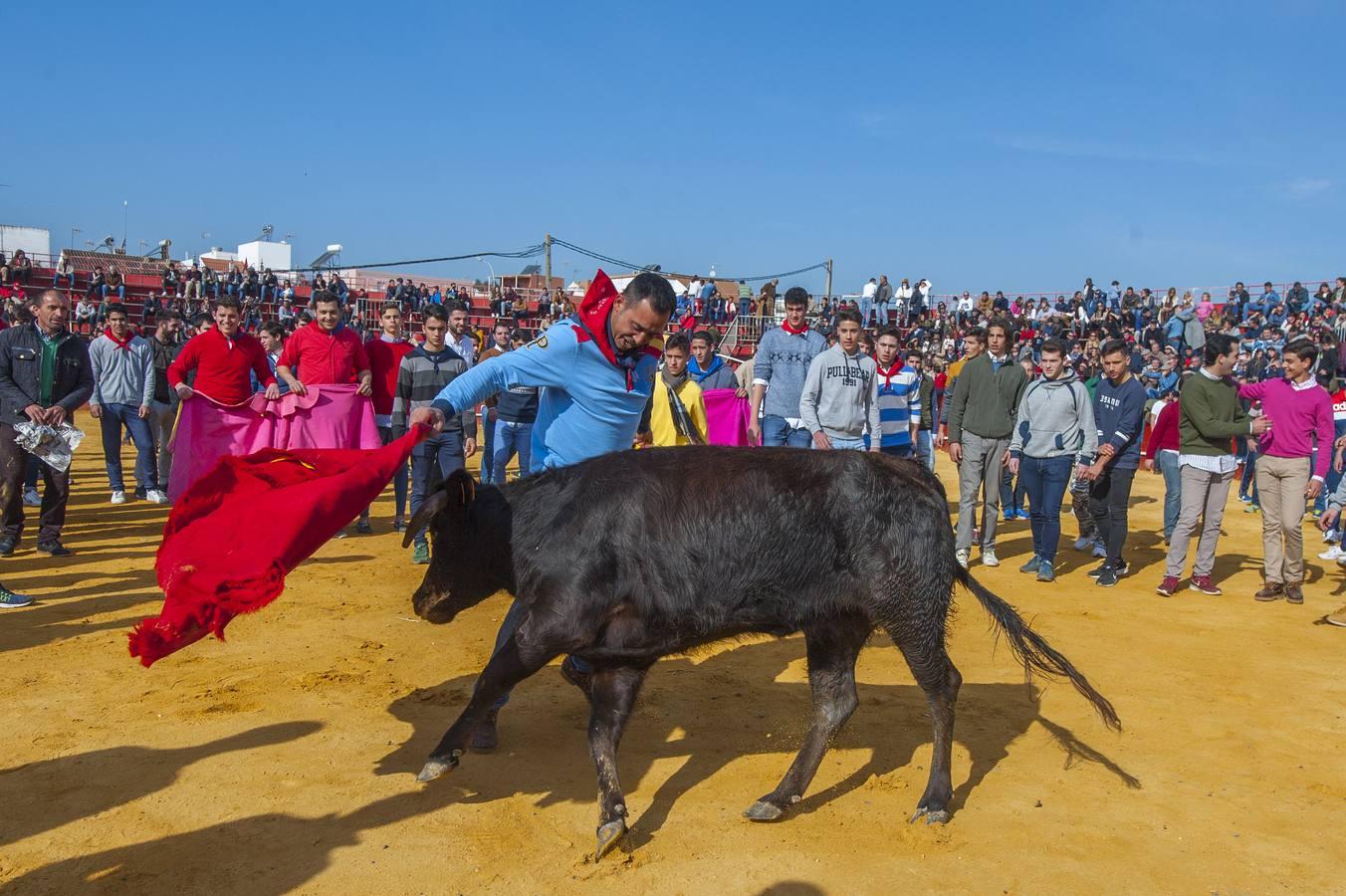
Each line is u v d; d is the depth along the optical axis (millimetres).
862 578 4340
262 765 4793
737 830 4340
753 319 37094
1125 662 7070
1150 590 9609
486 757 5043
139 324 30953
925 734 5574
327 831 4172
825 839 4285
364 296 37812
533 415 9977
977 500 10359
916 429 10766
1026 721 5824
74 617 7246
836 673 4688
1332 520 9000
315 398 10055
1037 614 8469
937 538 4465
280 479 4273
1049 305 38938
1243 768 5195
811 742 4605
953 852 4207
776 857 4109
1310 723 5871
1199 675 6785
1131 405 9523
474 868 3928
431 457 10180
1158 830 4465
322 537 4184
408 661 6512
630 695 4352
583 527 4176
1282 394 9031
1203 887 3990
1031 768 5137
